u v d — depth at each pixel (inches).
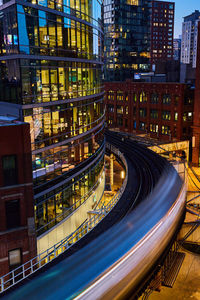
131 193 1520.7
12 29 1061.1
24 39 1067.3
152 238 883.4
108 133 3380.9
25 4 1053.2
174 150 2701.8
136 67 6471.5
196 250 1173.1
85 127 1517.0
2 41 1127.6
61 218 1311.5
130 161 2178.9
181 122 2955.2
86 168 1513.3
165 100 3134.8
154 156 2322.8
